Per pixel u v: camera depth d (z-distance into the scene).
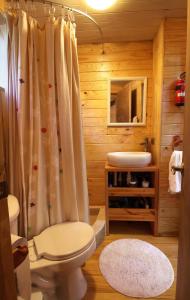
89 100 2.59
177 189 1.96
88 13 1.82
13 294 0.54
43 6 1.40
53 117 1.46
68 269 1.20
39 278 1.19
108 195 2.24
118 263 1.78
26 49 1.34
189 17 0.97
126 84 2.53
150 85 2.51
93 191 2.72
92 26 2.09
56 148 1.49
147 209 2.21
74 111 1.56
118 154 2.25
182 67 2.01
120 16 1.89
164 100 2.07
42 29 1.41
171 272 1.66
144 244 2.05
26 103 1.38
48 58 1.40
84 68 2.55
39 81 1.44
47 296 1.25
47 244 1.28
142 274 1.65
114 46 2.49
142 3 1.69
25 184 1.42
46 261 1.18
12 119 1.37
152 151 2.48
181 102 1.96
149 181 2.36
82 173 1.61
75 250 1.22
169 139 2.10
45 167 1.51
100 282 1.58
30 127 1.40
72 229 1.45
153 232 2.24
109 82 2.53
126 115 2.58
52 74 1.42
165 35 1.98
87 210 1.68
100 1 1.65
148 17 1.94
